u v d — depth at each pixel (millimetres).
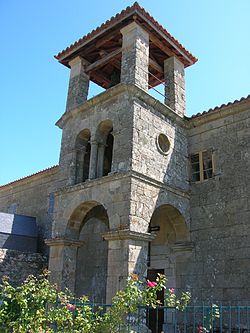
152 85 14938
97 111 11688
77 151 12125
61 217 11414
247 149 10758
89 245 14117
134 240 9250
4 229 14672
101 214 13336
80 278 13859
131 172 9703
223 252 10406
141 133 10523
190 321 10336
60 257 10883
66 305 5945
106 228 13742
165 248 12148
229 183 10898
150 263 12391
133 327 7711
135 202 9586
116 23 11914
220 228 10688
